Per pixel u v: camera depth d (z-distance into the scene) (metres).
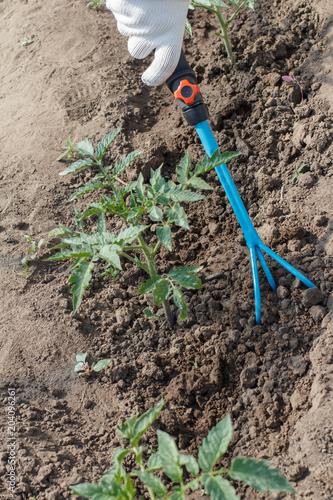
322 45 1.70
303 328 1.47
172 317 1.52
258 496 1.38
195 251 1.59
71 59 1.85
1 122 1.78
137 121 1.73
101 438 1.43
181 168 1.40
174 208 1.38
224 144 1.67
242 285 1.53
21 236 1.62
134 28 1.47
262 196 1.61
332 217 1.54
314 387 1.42
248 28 1.79
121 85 1.78
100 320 1.53
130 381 1.48
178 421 1.44
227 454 1.42
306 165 1.59
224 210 1.62
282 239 1.54
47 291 1.56
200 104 1.47
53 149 1.71
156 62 1.46
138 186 1.41
